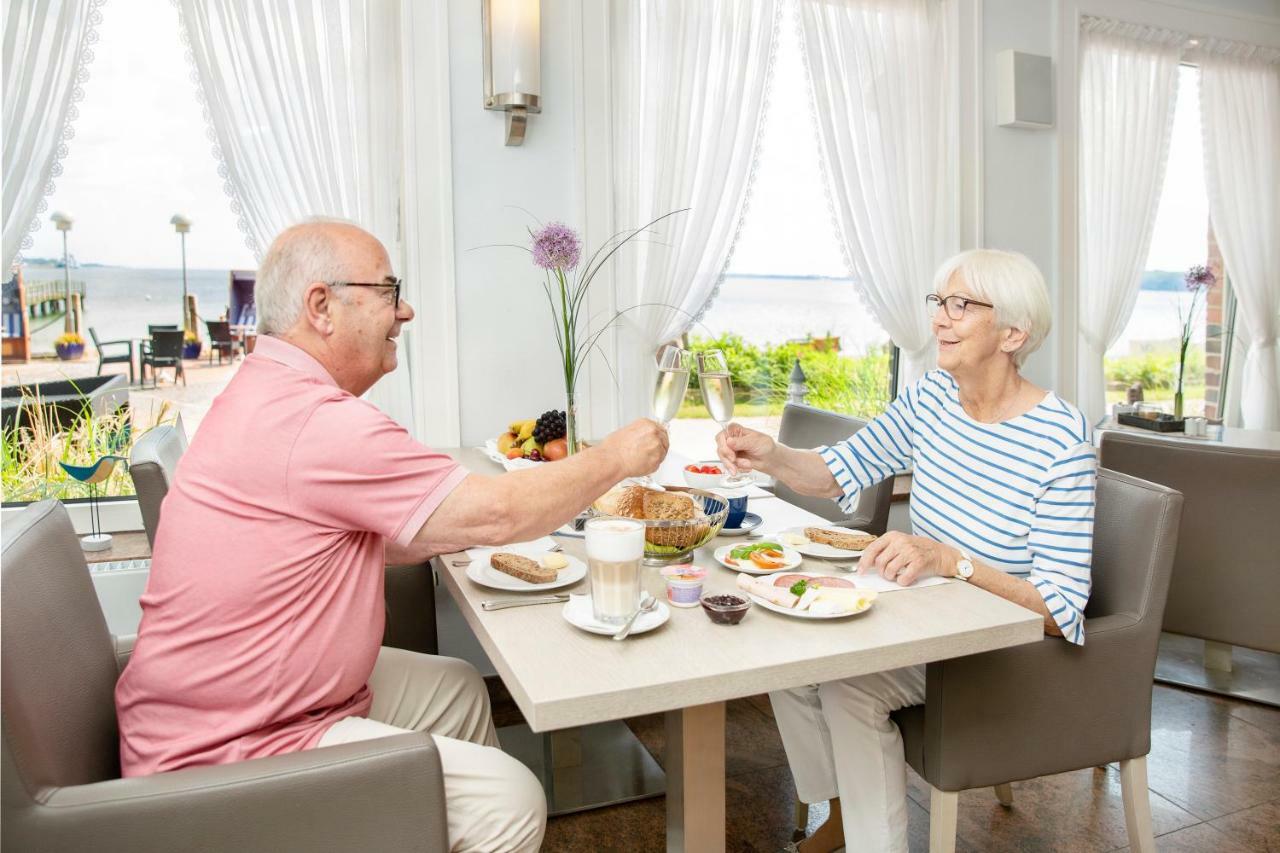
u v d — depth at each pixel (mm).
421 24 2459
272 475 1153
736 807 2062
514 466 2109
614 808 2064
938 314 1625
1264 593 2301
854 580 1414
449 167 2512
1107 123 3539
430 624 2014
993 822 2004
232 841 1020
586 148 2648
